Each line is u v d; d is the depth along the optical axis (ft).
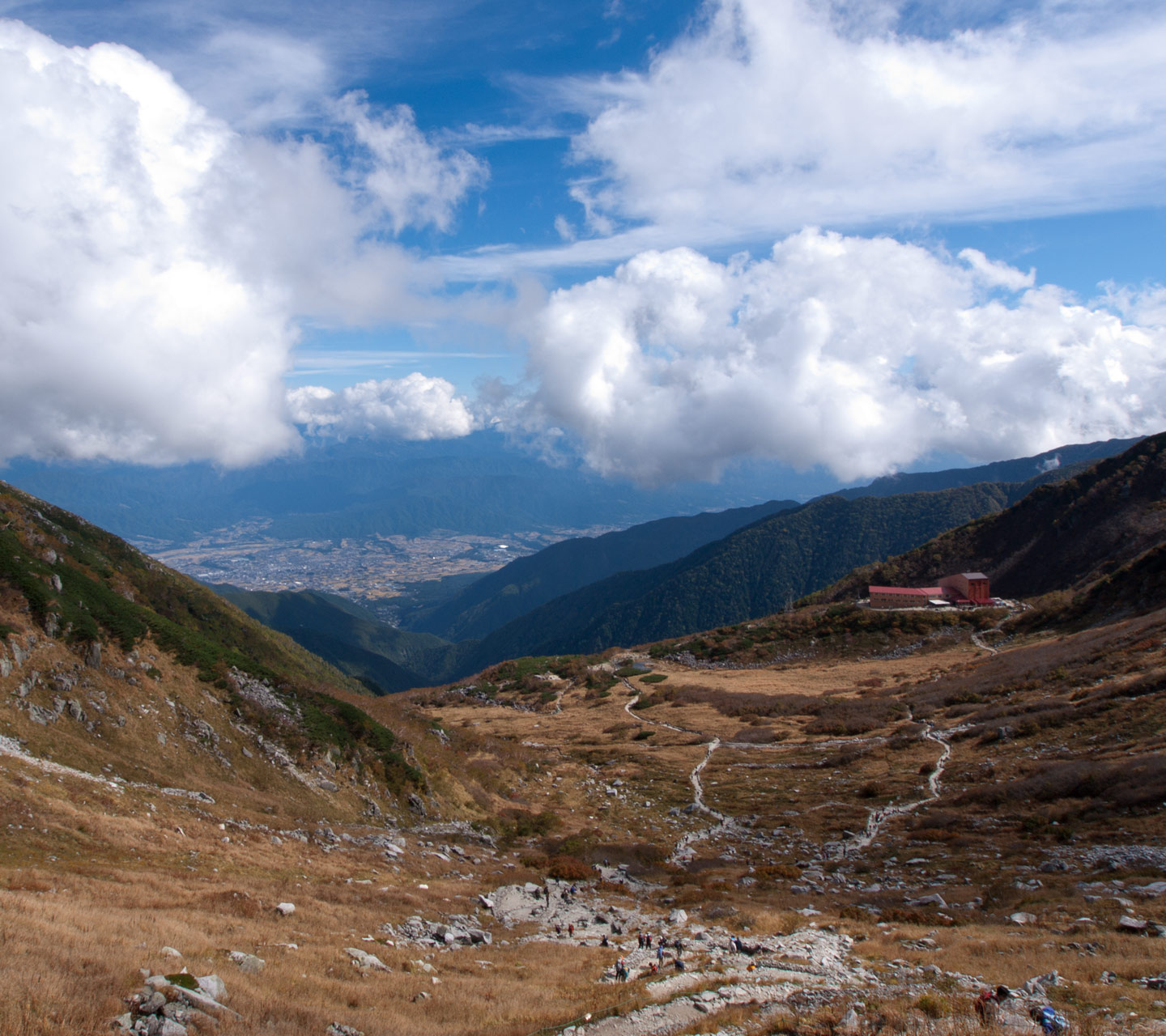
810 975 58.65
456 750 206.39
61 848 75.77
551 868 120.67
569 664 443.73
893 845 127.24
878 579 547.08
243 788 121.39
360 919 76.48
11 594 115.44
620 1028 48.39
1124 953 60.49
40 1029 34.58
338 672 421.59
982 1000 46.57
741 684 345.31
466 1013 53.62
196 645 144.77
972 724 199.72
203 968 48.37
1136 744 136.77
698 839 151.12
